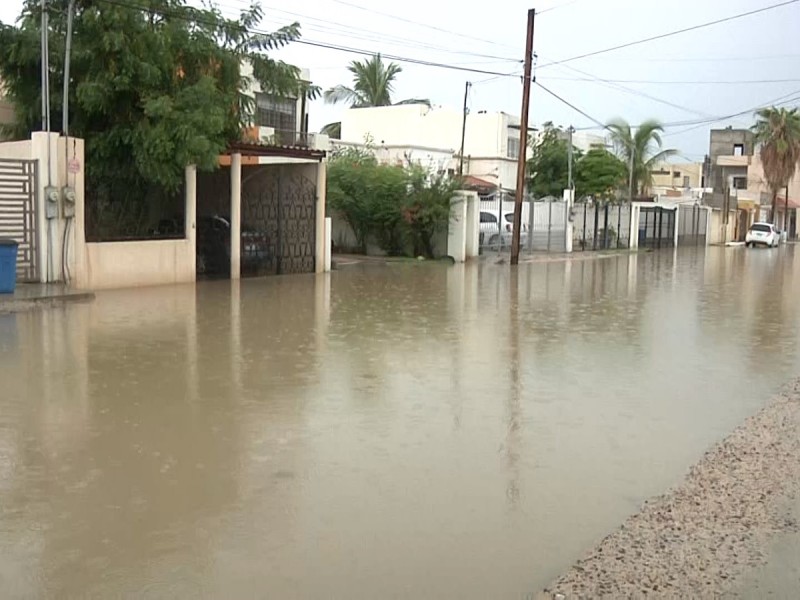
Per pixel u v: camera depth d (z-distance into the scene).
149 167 17.78
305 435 6.98
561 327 13.77
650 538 4.79
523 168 28.81
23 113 18.92
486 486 5.80
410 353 10.99
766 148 62.78
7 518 5.06
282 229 23.31
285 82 21.38
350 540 4.81
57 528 4.92
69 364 9.74
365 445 6.73
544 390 8.93
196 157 17.98
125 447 6.54
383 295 18.33
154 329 12.52
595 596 4.08
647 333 13.26
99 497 5.43
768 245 54.88
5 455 6.30
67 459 6.22
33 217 16.03
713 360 10.91
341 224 31.81
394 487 5.73
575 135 57.16
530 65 28.48
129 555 4.56
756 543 4.71
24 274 16.03
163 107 17.17
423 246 30.78
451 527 5.04
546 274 25.70
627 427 7.46
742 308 16.98
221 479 5.82
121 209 18.67
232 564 4.46
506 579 4.35
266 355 10.58
